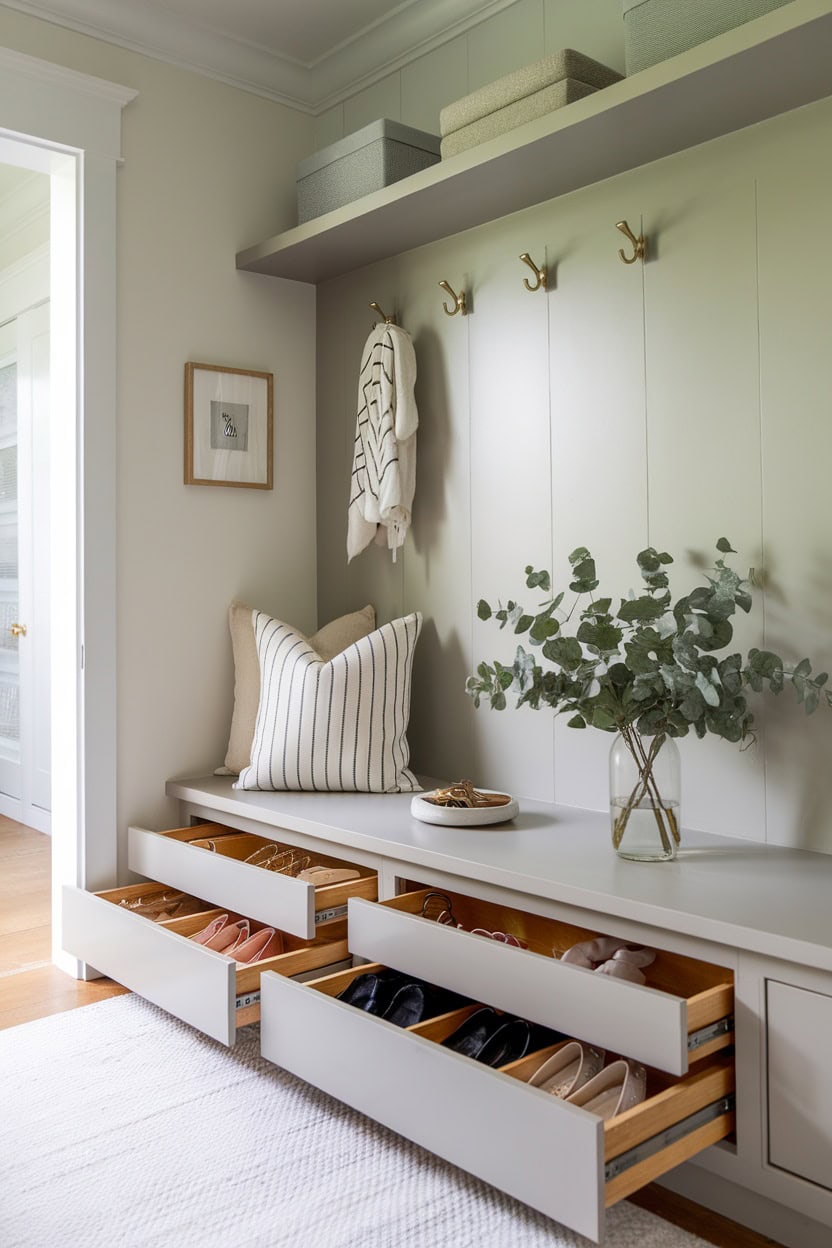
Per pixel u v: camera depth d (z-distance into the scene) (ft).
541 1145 4.59
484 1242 4.99
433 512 9.06
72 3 8.38
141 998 8.11
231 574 9.60
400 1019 6.37
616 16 7.60
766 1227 5.14
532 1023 5.98
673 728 6.24
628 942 6.37
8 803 15.12
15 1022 7.63
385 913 6.40
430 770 9.16
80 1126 6.11
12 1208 5.32
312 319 10.22
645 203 7.29
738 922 5.04
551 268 7.96
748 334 6.71
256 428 9.70
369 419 9.06
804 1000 4.83
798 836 6.53
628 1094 5.26
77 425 8.55
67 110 8.34
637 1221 5.27
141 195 8.91
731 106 6.39
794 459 6.49
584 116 6.52
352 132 9.85
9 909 10.60
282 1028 6.11
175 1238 5.05
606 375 7.59
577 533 7.81
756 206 6.64
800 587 6.48
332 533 10.09
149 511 9.02
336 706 8.48
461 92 8.79
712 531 6.95
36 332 13.88
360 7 8.89
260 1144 5.90
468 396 8.69
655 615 6.22
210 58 9.27
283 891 6.88
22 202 13.64
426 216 8.29
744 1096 5.09
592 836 6.96
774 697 6.61
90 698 8.60
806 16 5.41
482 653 8.63
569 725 6.59
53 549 8.89
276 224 9.87
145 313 8.96
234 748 9.27
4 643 15.28
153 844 8.38
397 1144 5.90
